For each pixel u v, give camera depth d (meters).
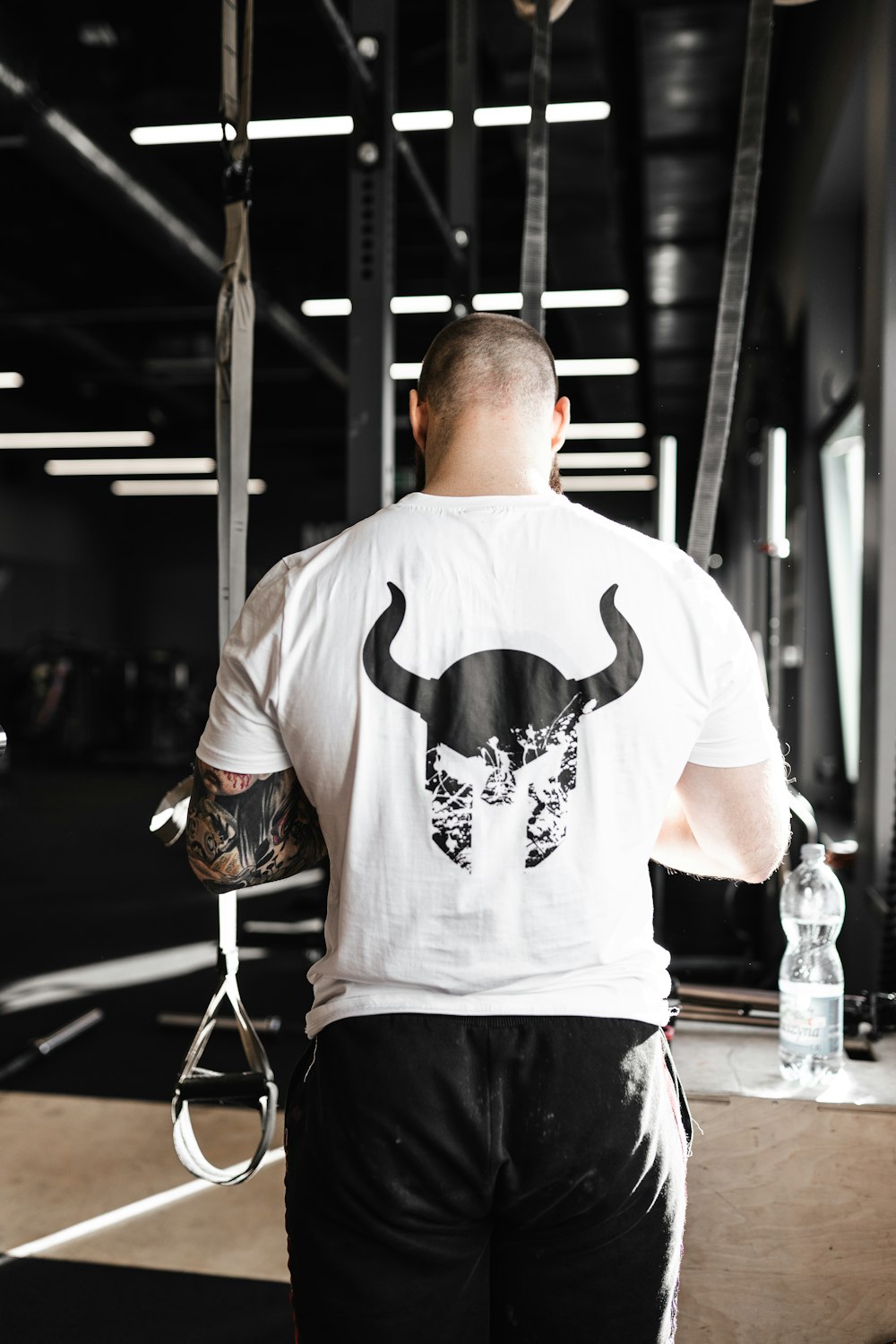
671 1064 0.99
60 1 4.57
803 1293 1.30
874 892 2.76
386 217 2.52
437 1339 0.87
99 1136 2.66
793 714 4.96
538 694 0.89
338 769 0.90
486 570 0.91
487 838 0.87
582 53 4.29
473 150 3.62
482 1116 0.86
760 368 5.52
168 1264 2.08
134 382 11.21
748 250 1.31
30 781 10.47
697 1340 1.31
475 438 0.98
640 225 7.31
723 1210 1.31
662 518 3.61
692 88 5.10
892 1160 1.28
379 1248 0.87
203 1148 2.59
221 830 0.98
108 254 7.88
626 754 0.89
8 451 13.74
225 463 1.26
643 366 10.19
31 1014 3.66
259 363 9.93
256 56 4.95
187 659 13.84
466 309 3.61
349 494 2.55
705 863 1.08
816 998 1.38
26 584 14.11
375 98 2.48
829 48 3.86
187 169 6.56
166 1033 3.45
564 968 0.88
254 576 14.18
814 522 4.77
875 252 2.89
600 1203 0.87
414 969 0.88
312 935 4.54
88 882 5.98
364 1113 0.87
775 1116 1.30
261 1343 1.84
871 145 2.98
